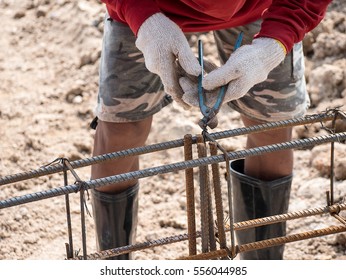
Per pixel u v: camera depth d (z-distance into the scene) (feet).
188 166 17.04
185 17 20.47
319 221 26.81
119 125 22.02
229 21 20.80
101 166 22.36
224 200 28.17
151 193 29.14
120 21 21.02
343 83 31.37
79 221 27.94
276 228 23.44
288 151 22.71
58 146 31.24
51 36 36.99
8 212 28.14
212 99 18.71
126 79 21.43
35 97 33.76
